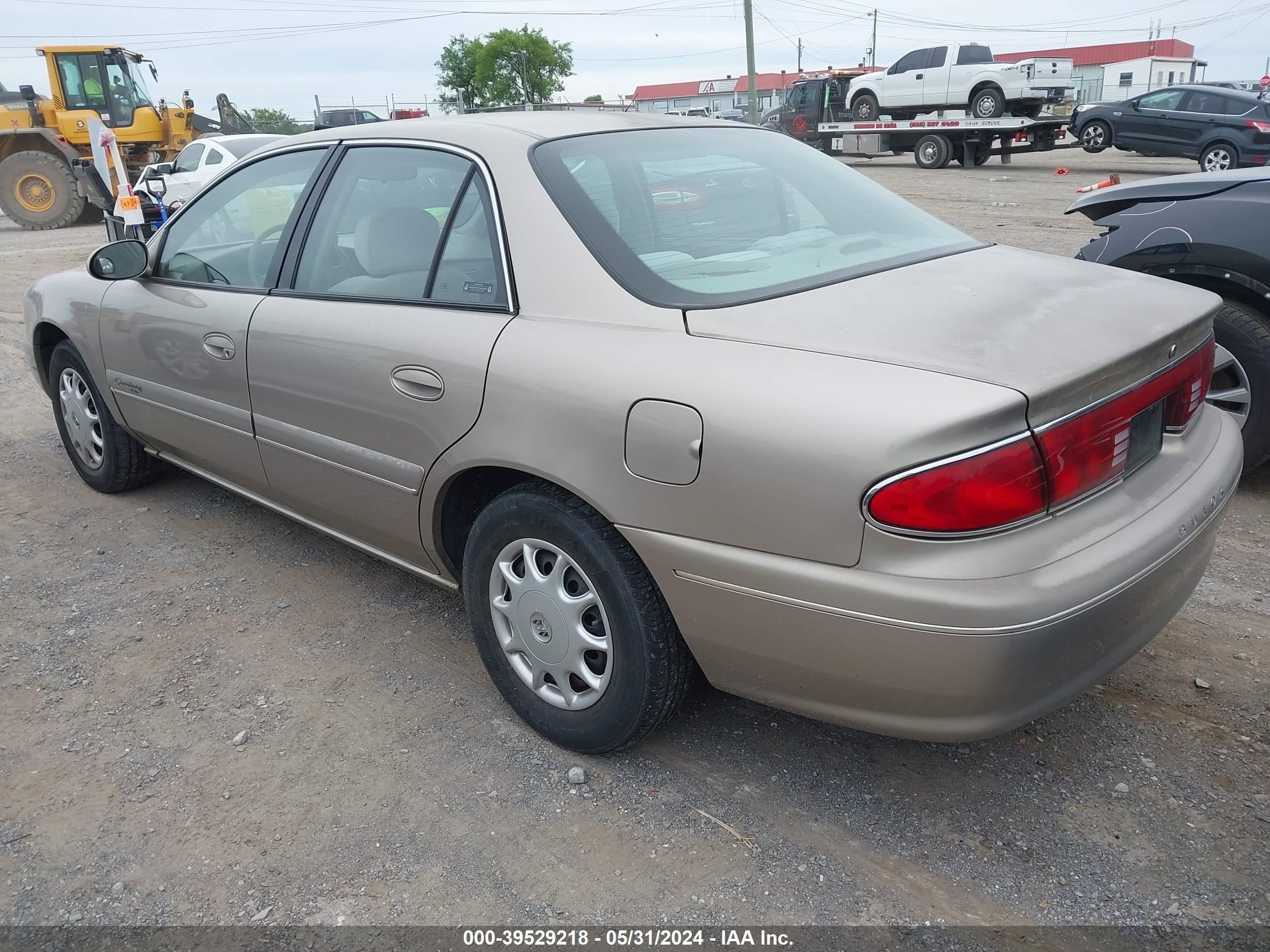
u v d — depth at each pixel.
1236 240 3.97
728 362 2.13
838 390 1.97
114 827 2.46
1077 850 2.30
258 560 3.93
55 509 4.49
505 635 2.73
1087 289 2.45
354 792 2.57
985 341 2.05
